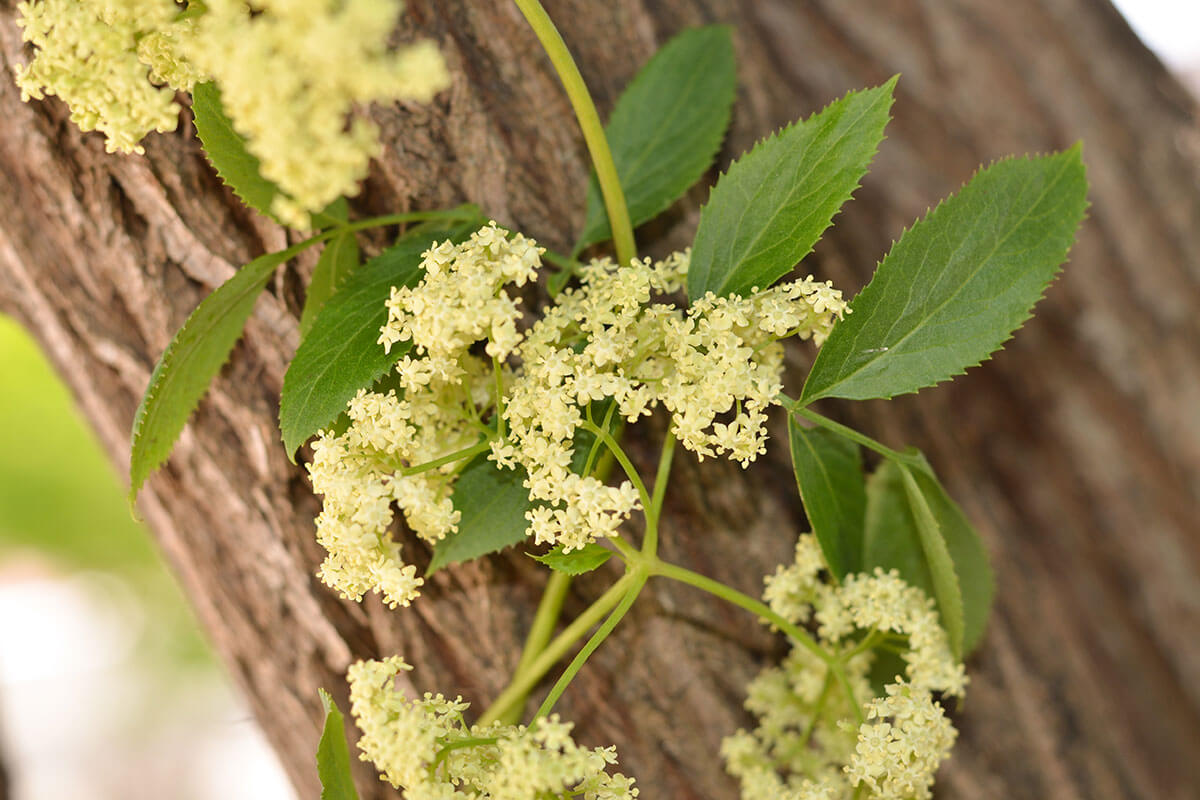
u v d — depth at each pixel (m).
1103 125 0.77
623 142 0.65
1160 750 0.75
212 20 0.54
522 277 0.58
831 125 0.59
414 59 0.53
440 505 0.59
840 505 0.63
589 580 0.65
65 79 0.57
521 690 0.64
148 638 2.22
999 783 0.72
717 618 0.67
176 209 0.63
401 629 0.65
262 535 0.65
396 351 0.58
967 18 0.76
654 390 0.59
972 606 0.65
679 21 0.68
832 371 0.60
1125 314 0.77
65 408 1.85
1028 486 0.76
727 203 0.60
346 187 0.54
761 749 0.66
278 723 0.67
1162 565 0.77
